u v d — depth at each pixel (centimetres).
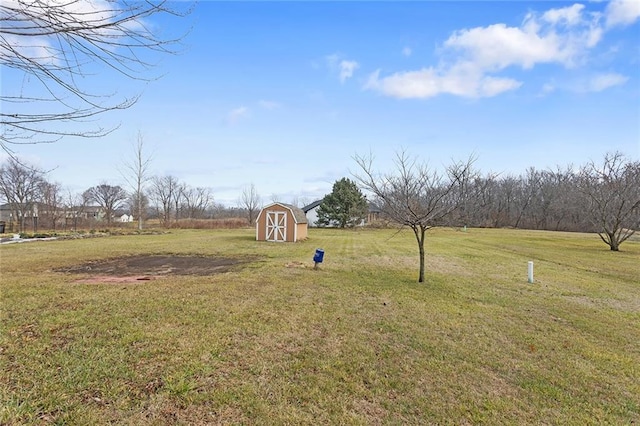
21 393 311
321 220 4053
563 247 2031
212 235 2622
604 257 1577
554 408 329
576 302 746
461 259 1408
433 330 539
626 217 1839
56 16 202
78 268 1056
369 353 441
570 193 2845
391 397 338
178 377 355
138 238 2270
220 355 416
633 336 542
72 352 405
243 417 294
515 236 2956
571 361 441
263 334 492
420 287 846
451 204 912
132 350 418
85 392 319
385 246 1878
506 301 736
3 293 684
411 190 906
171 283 828
